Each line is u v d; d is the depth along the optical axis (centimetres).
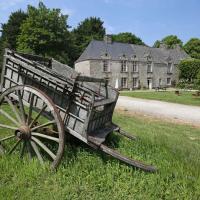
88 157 688
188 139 1113
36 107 700
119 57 7062
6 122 1030
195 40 10750
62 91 681
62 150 627
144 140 883
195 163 732
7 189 541
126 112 1917
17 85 675
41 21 6644
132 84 7331
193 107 2523
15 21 7638
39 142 657
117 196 545
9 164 632
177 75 8281
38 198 522
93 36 9131
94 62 6681
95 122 723
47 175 601
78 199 530
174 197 551
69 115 666
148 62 7619
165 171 641
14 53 732
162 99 3309
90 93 646
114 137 895
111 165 658
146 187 579
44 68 748
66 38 7069
